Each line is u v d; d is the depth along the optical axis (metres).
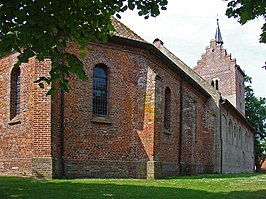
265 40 8.76
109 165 17.55
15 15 6.02
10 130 17.11
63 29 7.17
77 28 7.46
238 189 14.45
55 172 15.17
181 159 25.19
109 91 18.20
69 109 16.47
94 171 16.95
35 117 15.31
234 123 43.94
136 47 19.30
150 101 19.00
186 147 26.11
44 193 10.53
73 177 16.12
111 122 17.92
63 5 6.66
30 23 5.90
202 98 32.50
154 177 18.09
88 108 17.22
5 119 17.56
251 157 56.91
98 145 17.31
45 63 15.62
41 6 6.13
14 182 13.01
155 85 19.08
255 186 16.08
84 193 10.80
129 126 18.62
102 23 8.06
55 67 6.80
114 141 17.92
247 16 7.90
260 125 59.62
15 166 16.41
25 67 16.77
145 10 8.10
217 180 19.50
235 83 49.22
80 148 16.62
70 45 16.84
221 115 34.88
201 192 12.70
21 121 16.47
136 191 11.88
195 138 29.06
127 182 14.88
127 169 18.23
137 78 19.27
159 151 18.91
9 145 17.00
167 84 23.56
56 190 11.18
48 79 6.90
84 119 16.98
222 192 13.09
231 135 41.28
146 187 13.29
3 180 13.66
